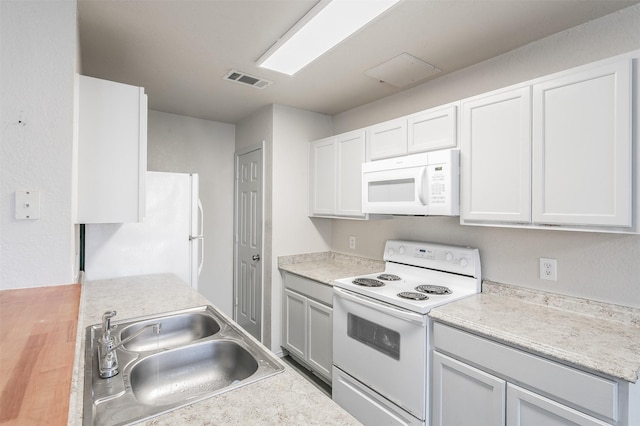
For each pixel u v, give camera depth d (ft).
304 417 2.51
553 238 5.66
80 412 2.36
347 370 6.95
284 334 9.70
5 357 2.63
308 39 5.85
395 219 8.61
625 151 4.10
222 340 4.10
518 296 6.02
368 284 7.00
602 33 5.15
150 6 5.01
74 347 2.82
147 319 4.79
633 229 4.11
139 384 3.49
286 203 9.87
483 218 5.65
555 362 4.02
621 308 4.88
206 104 9.70
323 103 9.52
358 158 8.30
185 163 10.92
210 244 11.45
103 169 5.39
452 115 6.18
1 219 4.17
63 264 4.48
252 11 5.13
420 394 5.46
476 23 5.38
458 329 5.07
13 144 4.19
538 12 5.07
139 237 7.84
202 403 2.69
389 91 8.49
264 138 10.01
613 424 3.57
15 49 4.20
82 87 5.22
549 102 4.83
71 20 4.50
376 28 5.53
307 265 9.75
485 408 4.69
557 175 4.74
